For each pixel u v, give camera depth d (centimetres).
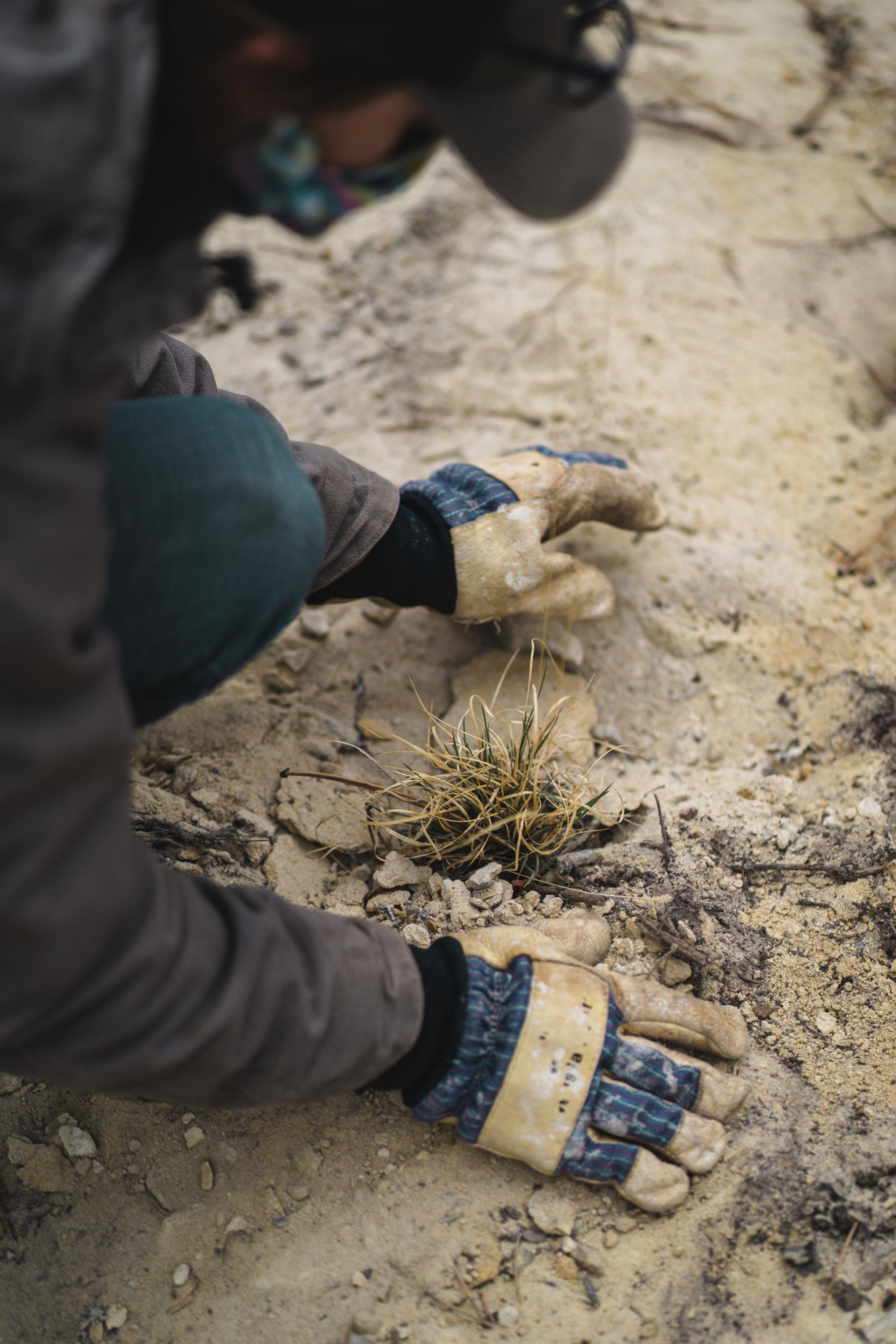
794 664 204
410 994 128
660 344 256
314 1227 142
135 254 86
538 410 244
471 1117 135
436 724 197
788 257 276
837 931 167
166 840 174
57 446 82
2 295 74
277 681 203
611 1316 133
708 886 172
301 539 127
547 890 173
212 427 122
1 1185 149
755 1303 133
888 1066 152
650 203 288
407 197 290
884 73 320
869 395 250
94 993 98
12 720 84
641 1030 147
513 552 181
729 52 327
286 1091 117
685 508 226
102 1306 138
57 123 71
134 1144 150
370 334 262
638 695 202
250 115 86
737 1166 143
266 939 114
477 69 86
